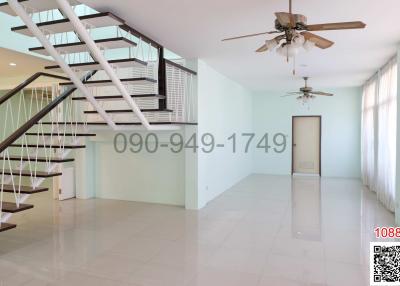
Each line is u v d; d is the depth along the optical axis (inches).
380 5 131.8
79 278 125.6
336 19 147.5
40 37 133.8
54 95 213.8
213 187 269.7
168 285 119.6
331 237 172.1
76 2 143.9
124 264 138.7
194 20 150.0
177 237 173.8
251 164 412.2
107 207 242.7
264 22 152.7
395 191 203.0
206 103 247.9
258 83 340.2
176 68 206.1
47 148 187.6
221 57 222.5
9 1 118.8
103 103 234.4
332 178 374.6
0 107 289.1
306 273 128.8
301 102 393.4
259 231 183.3
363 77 300.5
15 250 155.2
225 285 119.3
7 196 265.1
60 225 196.5
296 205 246.2
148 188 260.8
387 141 232.5
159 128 206.4
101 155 275.6
